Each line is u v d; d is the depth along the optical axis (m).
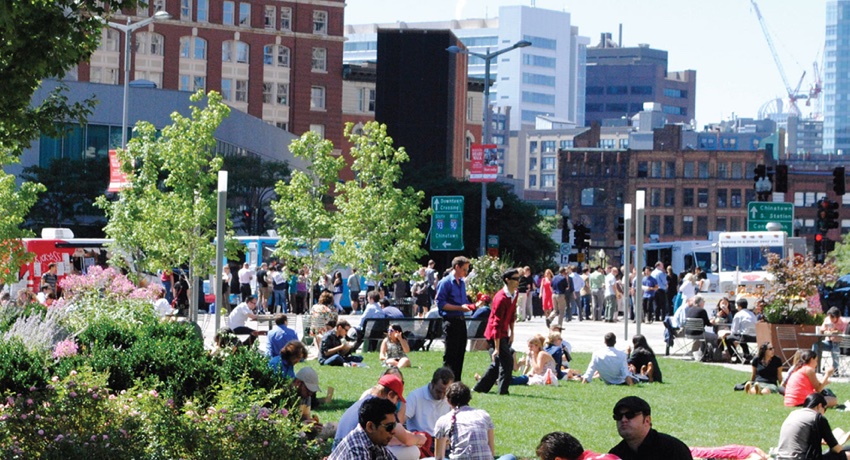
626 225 36.53
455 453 15.86
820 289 46.25
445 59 145.38
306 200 59.28
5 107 19.20
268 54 156.75
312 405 22.47
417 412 17.38
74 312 27.72
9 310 26.98
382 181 58.78
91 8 19.92
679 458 12.23
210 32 152.38
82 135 94.38
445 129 145.50
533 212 121.69
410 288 62.69
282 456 14.60
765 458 17.83
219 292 24.12
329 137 160.88
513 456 16.38
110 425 14.39
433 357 34.00
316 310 36.53
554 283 50.91
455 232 62.84
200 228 49.56
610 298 57.06
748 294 48.47
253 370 18.38
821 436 16.98
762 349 28.23
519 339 44.00
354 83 167.88
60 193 91.00
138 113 96.25
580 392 26.59
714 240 76.06
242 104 155.00
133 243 49.88
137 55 148.00
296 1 157.88
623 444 12.40
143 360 18.11
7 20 17.14
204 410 16.06
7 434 13.93
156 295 36.97
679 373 32.38
